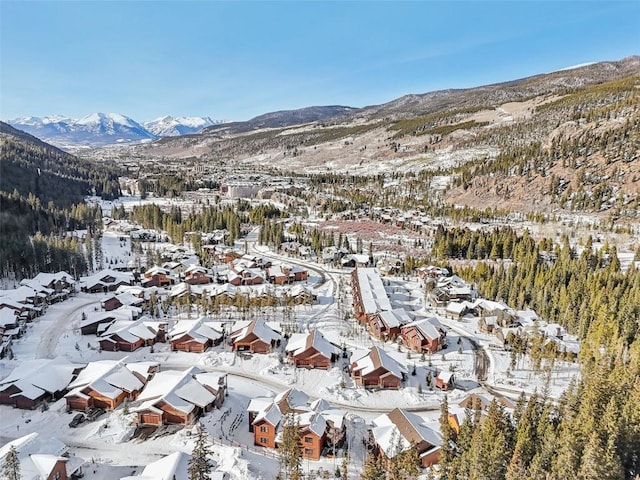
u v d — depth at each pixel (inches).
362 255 6348.4
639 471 1779.0
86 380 2751.0
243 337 3489.2
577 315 4013.3
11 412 2618.1
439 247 6476.4
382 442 2225.6
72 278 5201.8
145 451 2269.9
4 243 5260.8
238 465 2096.5
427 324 3676.2
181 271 5753.0
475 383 3112.7
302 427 2287.2
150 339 3597.4
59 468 1945.1
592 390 2079.2
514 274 5216.5
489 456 1828.2
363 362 3166.8
